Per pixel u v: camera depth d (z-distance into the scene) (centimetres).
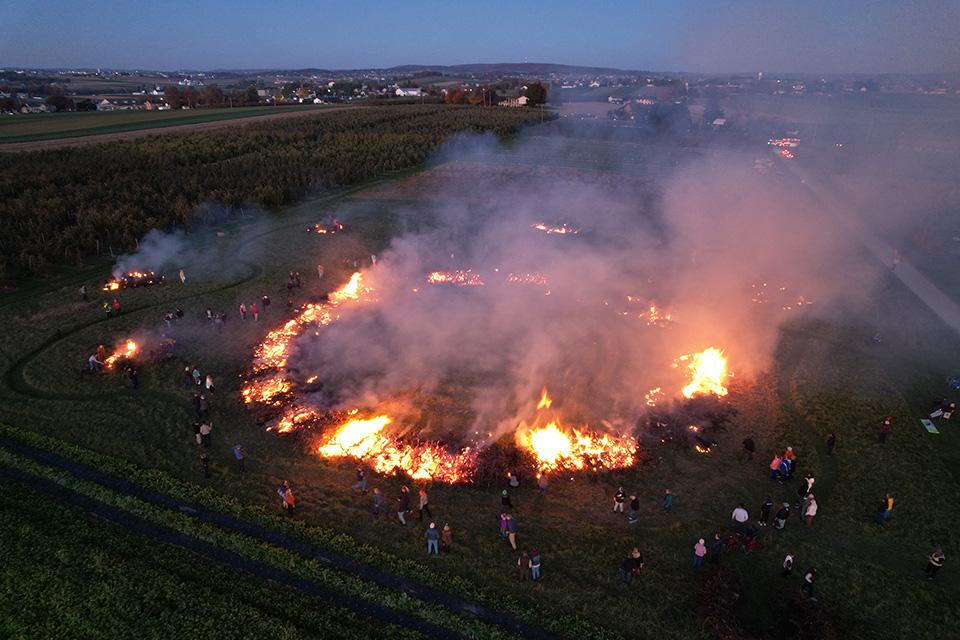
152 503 2784
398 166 10831
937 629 2172
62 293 5256
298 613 2227
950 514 2692
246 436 3303
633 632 2162
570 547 2545
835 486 2888
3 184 7631
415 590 2350
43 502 2772
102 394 3719
